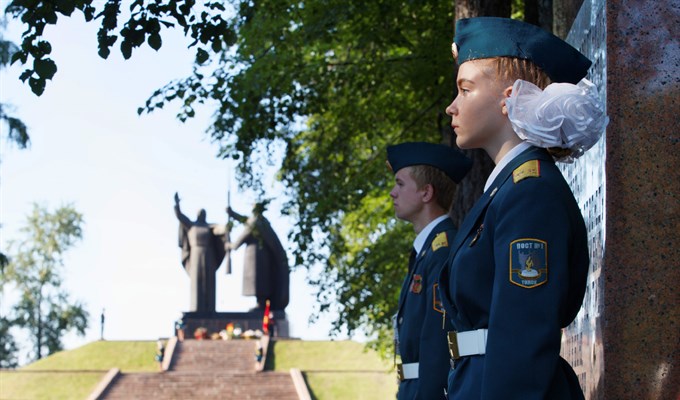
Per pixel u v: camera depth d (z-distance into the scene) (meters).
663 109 4.37
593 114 3.89
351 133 20.02
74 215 72.06
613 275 4.31
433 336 5.70
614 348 4.27
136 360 54.34
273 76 18.53
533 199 3.76
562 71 4.01
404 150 6.30
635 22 4.43
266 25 18.55
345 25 18.58
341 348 55.94
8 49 23.44
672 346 4.24
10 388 50.31
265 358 54.47
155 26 7.96
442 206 6.33
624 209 4.33
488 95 4.04
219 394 49.94
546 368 3.54
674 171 4.33
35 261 70.94
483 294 3.86
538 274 3.65
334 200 20.11
